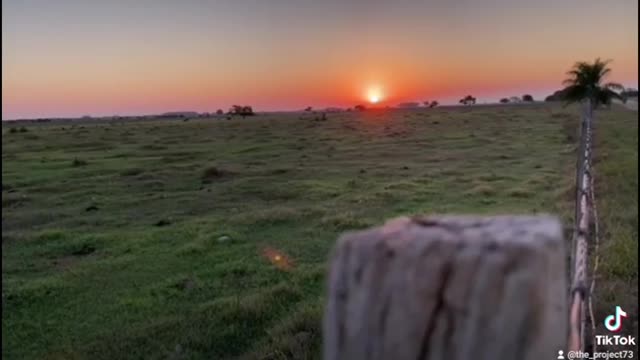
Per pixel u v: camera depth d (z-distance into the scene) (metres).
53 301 9.95
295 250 12.58
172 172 29.72
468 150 37.34
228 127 73.88
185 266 11.81
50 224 17.47
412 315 0.56
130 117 176.75
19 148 46.81
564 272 0.55
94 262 12.46
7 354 7.77
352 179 25.02
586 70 48.12
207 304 9.04
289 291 9.10
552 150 34.50
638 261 6.87
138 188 24.89
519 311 0.54
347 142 47.12
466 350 0.55
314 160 34.41
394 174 26.44
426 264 0.56
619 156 22.64
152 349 7.53
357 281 0.59
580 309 2.67
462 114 87.81
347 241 0.60
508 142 41.81
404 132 56.16
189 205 20.27
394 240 0.58
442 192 19.88
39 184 26.52
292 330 7.15
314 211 16.80
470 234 0.57
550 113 80.00
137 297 9.91
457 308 0.55
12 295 10.17
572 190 16.00
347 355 0.59
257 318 8.19
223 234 14.13
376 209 17.33
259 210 17.94
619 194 13.00
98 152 43.16
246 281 10.44
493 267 0.54
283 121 85.50
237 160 35.84
